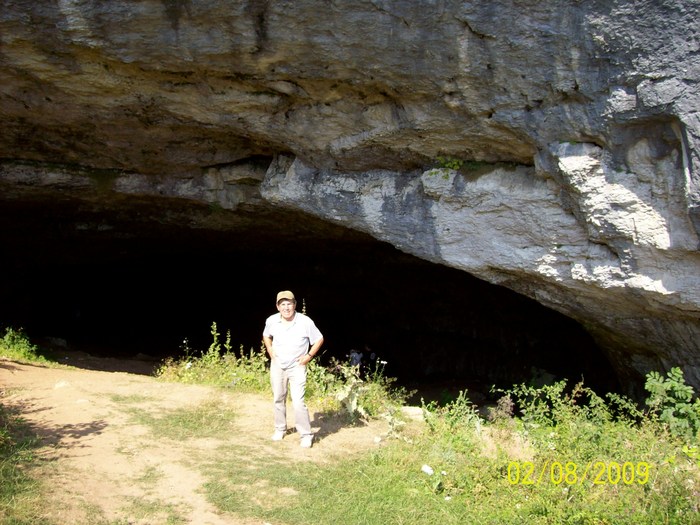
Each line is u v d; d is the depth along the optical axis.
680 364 7.03
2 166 8.62
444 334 14.84
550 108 5.62
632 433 5.52
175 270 14.99
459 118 6.08
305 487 4.86
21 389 6.70
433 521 4.46
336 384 7.29
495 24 5.16
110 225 11.06
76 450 5.14
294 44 5.62
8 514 3.95
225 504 4.54
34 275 13.91
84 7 5.45
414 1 5.12
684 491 4.44
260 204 9.07
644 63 4.96
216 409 6.56
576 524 4.28
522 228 6.56
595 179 5.71
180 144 7.97
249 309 16.25
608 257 6.14
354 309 15.62
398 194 7.21
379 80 5.90
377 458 5.43
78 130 7.64
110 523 4.12
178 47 5.77
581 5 4.93
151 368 10.76
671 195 5.43
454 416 6.38
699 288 5.71
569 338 12.36
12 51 6.00
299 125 6.84
